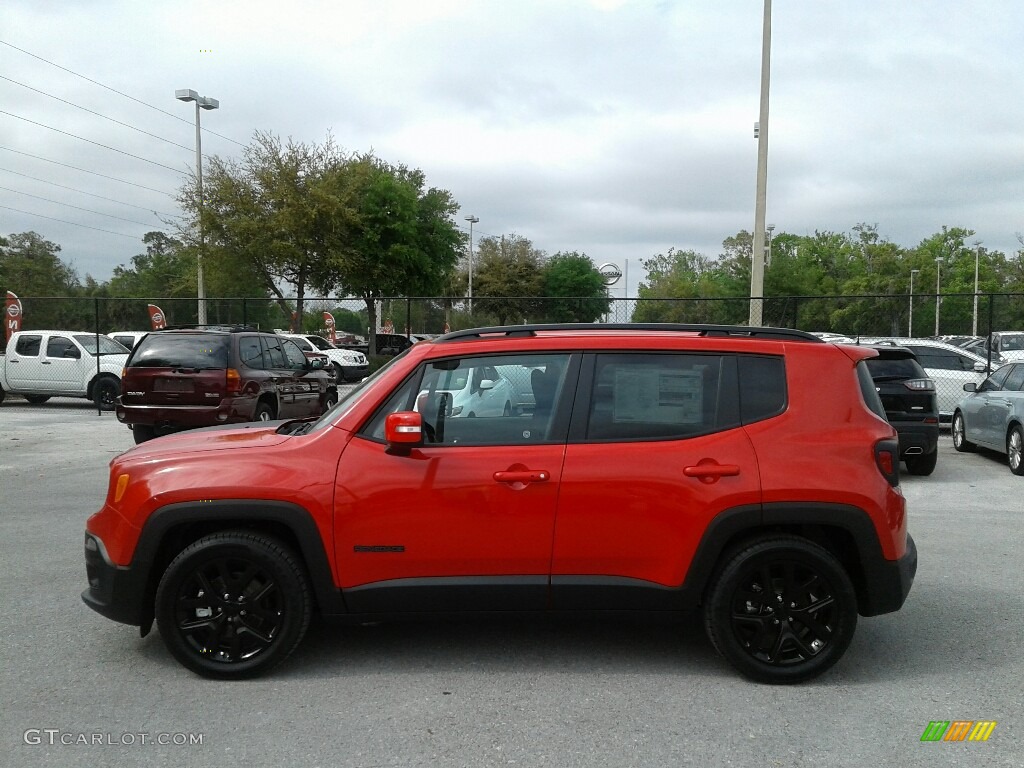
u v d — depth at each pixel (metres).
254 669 4.22
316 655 4.60
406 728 3.72
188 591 4.23
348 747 3.54
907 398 10.46
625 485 4.18
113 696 4.06
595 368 4.37
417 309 22.97
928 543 7.22
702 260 68.06
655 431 4.29
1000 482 10.48
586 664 4.49
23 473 10.66
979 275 77.56
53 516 8.09
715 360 4.40
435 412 4.34
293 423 5.30
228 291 32.69
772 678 4.21
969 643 4.85
